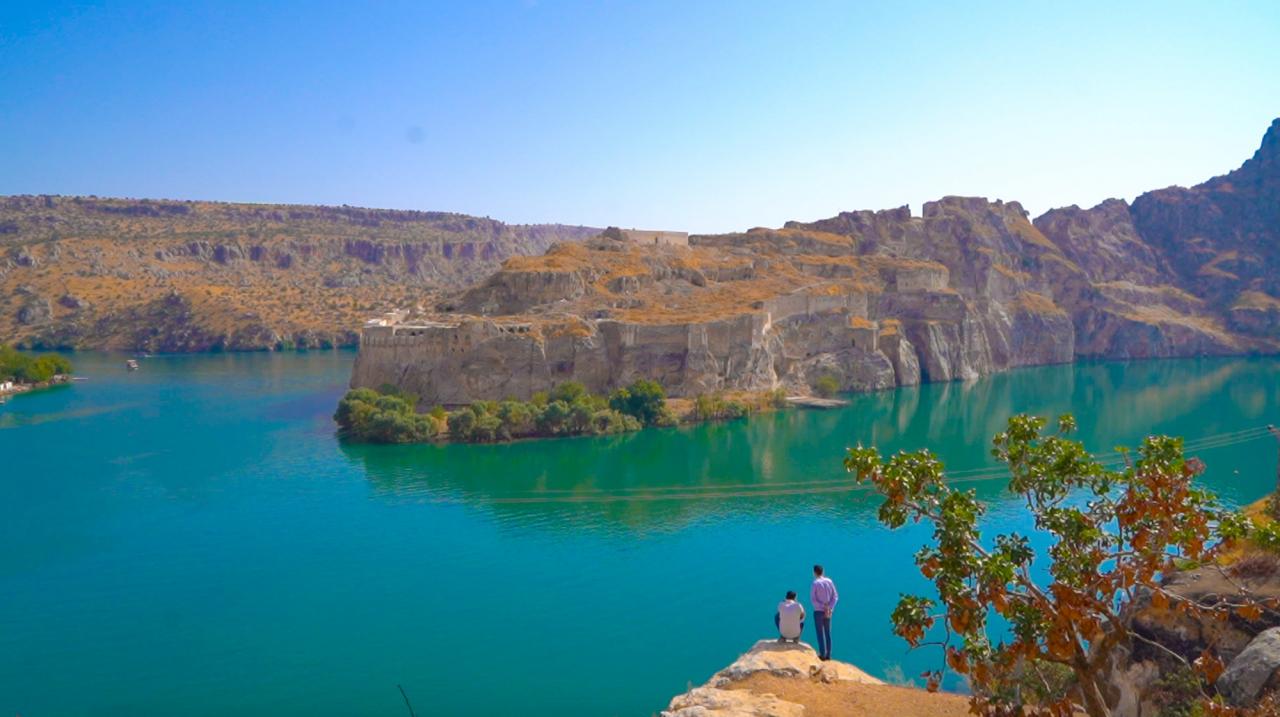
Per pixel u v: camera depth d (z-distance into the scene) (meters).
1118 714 20.41
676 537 56.94
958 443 90.00
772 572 49.81
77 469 77.06
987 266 173.75
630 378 105.62
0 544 56.06
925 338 142.75
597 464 79.56
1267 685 16.22
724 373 110.69
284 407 113.69
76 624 42.88
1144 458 13.23
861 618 42.25
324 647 39.97
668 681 36.34
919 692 19.27
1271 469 74.19
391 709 34.22
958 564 12.96
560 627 42.09
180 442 89.31
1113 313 185.38
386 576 49.69
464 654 39.12
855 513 62.53
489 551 54.19
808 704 18.47
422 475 74.94
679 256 143.25
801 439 91.56
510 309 119.81
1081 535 13.31
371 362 107.12
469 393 102.44
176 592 47.38
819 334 128.75
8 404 117.62
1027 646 12.82
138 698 35.31
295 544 55.84
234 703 34.72
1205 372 155.75
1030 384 140.00
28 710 34.38
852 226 176.00
